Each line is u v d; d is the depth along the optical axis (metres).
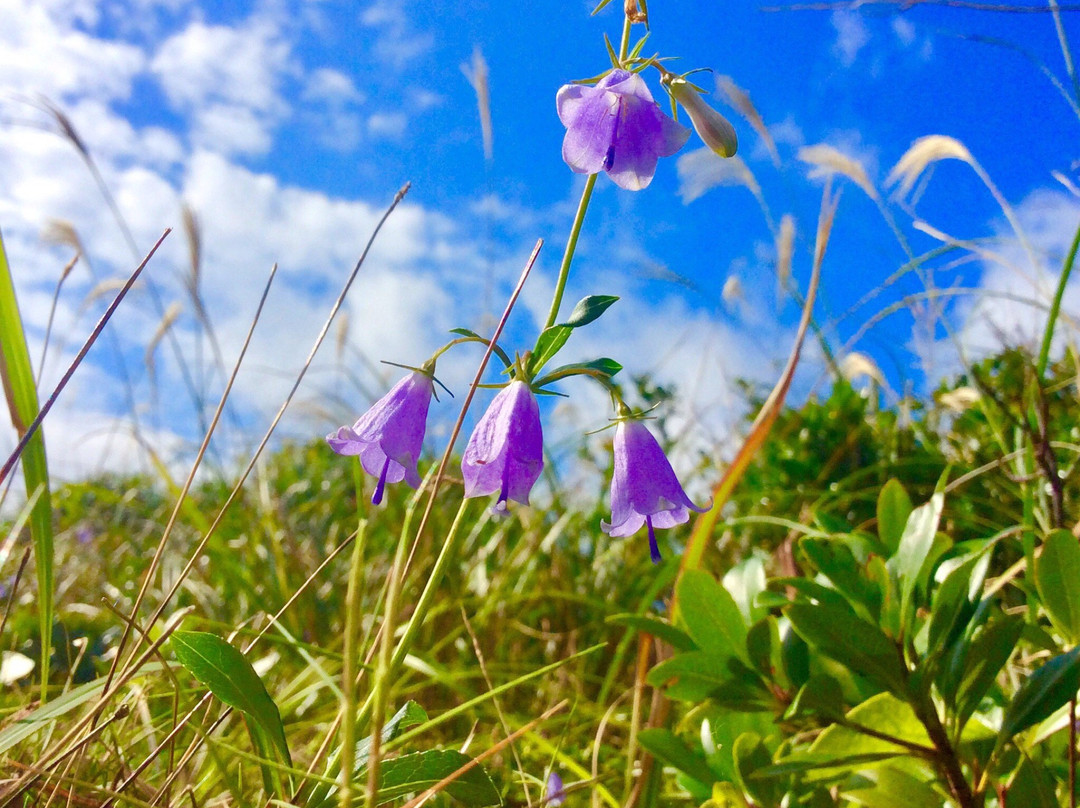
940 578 0.16
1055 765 0.15
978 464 0.29
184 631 0.13
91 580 0.35
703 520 0.20
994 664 0.13
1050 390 0.24
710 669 0.15
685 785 0.17
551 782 0.18
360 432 0.16
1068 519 0.21
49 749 0.17
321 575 0.33
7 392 0.16
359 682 0.20
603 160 0.16
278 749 0.13
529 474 0.14
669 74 0.16
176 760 0.18
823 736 0.14
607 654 0.29
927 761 0.14
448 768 0.13
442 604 0.29
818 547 0.16
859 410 0.36
